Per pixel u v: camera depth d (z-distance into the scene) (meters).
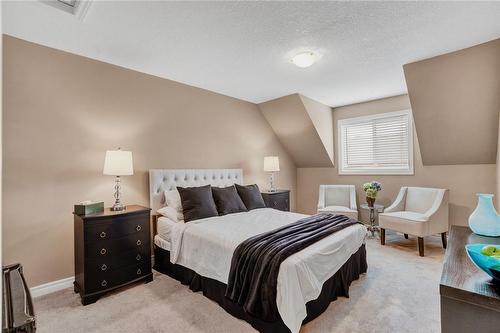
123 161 2.72
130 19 2.19
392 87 4.01
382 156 4.73
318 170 5.59
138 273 2.69
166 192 3.31
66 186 2.69
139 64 3.10
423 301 2.29
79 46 2.63
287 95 4.40
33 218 2.49
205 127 4.06
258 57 2.93
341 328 1.93
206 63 3.09
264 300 1.82
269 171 4.83
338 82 3.78
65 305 2.31
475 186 3.79
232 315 2.13
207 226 2.65
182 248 2.67
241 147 4.64
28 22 2.21
